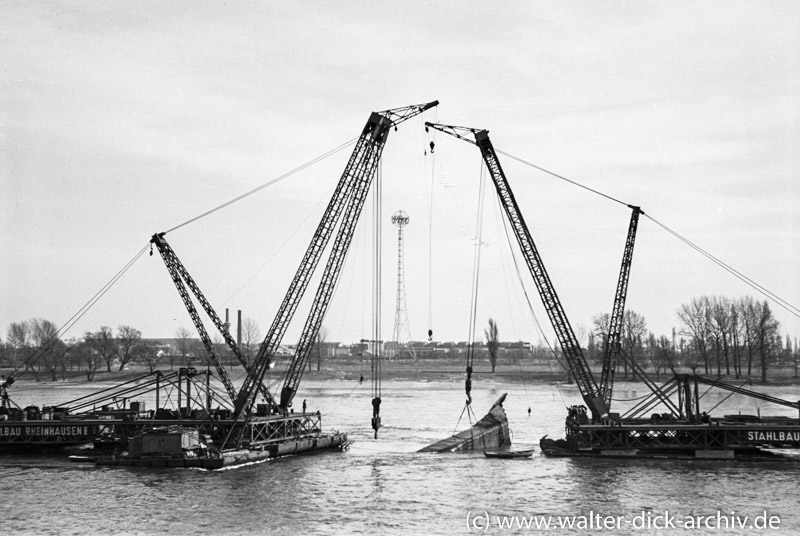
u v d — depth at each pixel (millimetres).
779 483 86125
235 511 74875
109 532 68375
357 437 127312
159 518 72562
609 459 100625
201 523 71000
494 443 119250
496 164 109562
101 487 84125
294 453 105875
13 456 104125
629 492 82312
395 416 163875
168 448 96125
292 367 112625
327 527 69688
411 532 68188
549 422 151750
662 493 81750
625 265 112625
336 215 110312
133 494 81188
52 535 67750
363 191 110438
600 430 102375
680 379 104375
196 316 112688
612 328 113125
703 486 84750
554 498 79875
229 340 112000
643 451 101312
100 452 104500
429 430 137750
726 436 99938
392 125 110562
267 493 81875
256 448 101750
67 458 102312
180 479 88500
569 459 101188
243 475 90750
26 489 83312
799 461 98062
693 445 100125
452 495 81062
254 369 107000
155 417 109312
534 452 107125
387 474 91688
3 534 68062
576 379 108438
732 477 89250
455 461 100500
